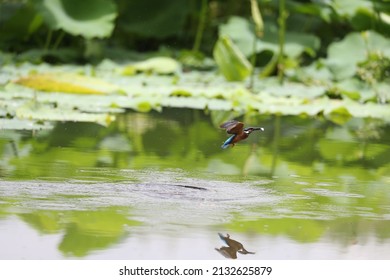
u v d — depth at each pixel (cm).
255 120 1300
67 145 983
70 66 1811
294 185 817
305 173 880
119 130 1127
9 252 590
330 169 909
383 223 687
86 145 992
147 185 784
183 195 754
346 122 1339
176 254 594
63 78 1475
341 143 1102
